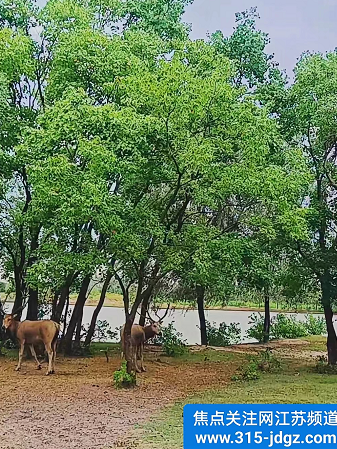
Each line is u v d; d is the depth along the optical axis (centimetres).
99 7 1773
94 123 1205
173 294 2284
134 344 1485
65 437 864
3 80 1482
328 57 1666
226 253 1423
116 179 1481
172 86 1183
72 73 1534
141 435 877
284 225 1352
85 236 1416
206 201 1440
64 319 2036
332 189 1705
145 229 1279
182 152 1230
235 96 1395
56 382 1316
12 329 1510
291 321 2995
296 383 1385
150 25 1820
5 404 1087
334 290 1630
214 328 2566
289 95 1708
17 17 1730
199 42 1513
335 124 1523
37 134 1256
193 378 1442
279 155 1481
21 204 1850
